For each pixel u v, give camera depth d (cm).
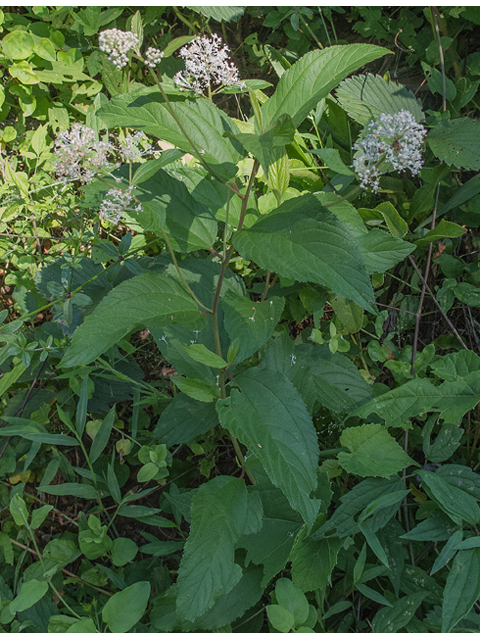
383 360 234
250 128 237
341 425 230
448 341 254
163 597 192
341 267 141
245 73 305
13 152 294
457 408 201
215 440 239
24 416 238
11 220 273
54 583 208
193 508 161
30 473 237
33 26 284
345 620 197
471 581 174
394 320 260
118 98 166
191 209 185
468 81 261
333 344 224
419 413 205
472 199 246
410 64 283
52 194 271
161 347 196
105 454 250
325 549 191
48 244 284
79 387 225
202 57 157
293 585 168
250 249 146
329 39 278
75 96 291
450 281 244
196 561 152
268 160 127
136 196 179
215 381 196
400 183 255
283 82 155
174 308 159
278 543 193
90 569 209
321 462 231
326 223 144
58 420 251
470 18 261
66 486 205
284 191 198
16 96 298
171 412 213
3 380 208
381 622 183
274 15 284
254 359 221
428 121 255
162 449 209
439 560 178
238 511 163
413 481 229
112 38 138
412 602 185
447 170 235
